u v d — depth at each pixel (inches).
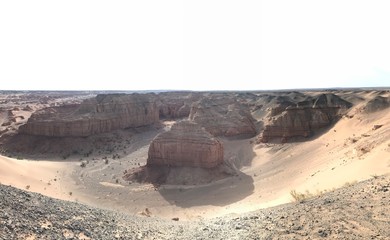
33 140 3117.6
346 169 1424.7
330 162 1871.3
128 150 3174.2
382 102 2586.1
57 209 666.8
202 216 1401.3
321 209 596.7
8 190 710.5
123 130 3750.0
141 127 4092.0
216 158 2245.3
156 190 1943.9
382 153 1338.6
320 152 2272.4
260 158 2623.0
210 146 2197.3
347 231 466.0
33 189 1704.0
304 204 684.1
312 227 513.0
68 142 3105.3
